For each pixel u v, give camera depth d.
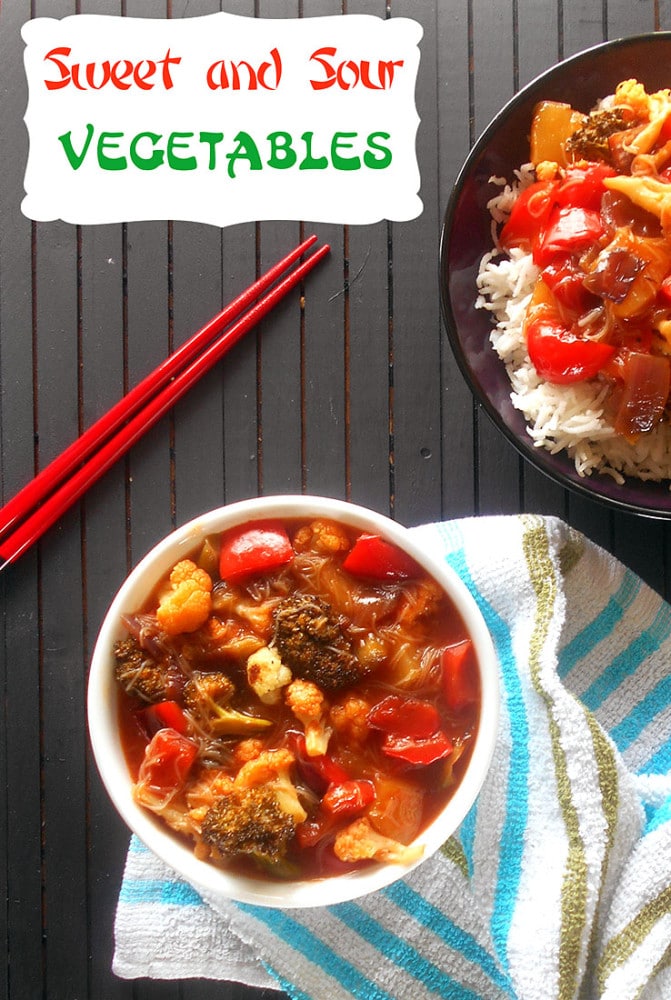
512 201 0.68
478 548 0.70
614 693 0.72
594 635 0.71
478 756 0.62
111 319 0.73
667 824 0.68
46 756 0.73
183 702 0.62
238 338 0.72
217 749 0.62
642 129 0.65
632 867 0.69
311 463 0.73
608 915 0.69
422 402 0.73
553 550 0.70
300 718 0.61
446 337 0.72
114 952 0.72
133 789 0.62
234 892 0.61
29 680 0.73
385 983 0.69
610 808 0.68
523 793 0.69
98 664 0.62
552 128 0.66
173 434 0.73
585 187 0.65
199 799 0.61
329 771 0.61
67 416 0.73
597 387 0.66
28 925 0.73
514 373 0.69
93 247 0.73
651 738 0.71
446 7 0.72
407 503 0.72
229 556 0.63
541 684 0.68
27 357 0.73
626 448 0.67
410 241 0.73
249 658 0.62
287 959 0.69
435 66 0.72
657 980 0.68
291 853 0.62
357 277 0.73
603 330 0.64
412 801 0.62
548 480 0.72
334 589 0.63
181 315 0.73
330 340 0.73
